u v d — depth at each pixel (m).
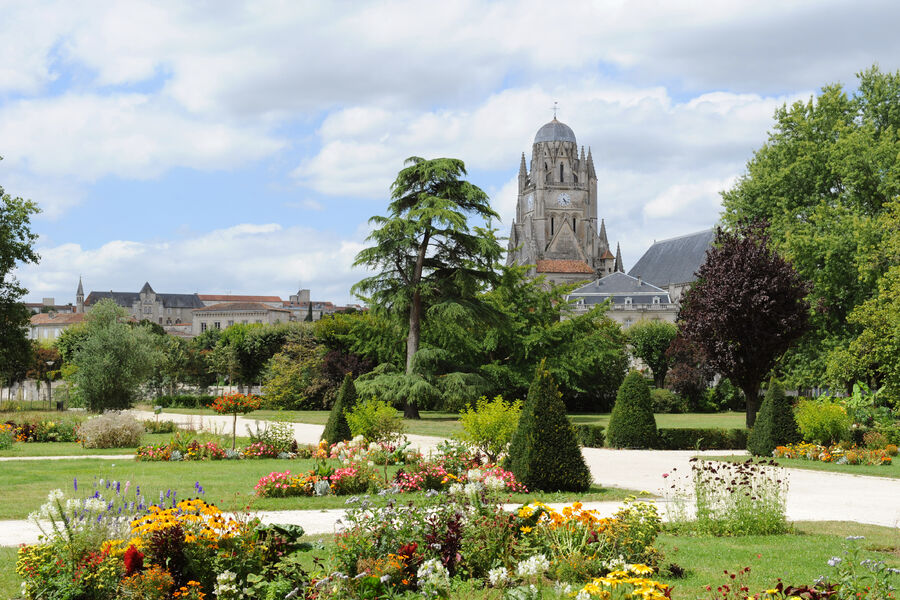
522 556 9.00
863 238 39.06
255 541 7.75
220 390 79.38
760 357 32.50
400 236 42.47
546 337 51.81
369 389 42.62
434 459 18.12
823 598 6.40
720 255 33.50
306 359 59.78
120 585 7.26
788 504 15.97
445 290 43.91
